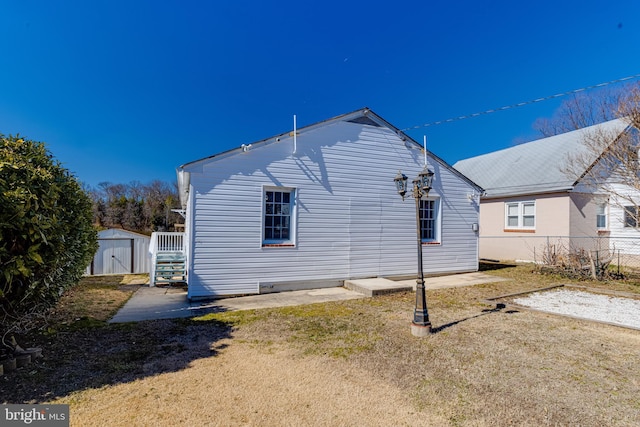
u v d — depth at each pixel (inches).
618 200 526.0
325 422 101.9
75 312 239.3
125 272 596.1
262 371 140.6
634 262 524.1
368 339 184.2
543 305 272.1
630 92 431.8
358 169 370.3
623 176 453.7
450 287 349.7
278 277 327.6
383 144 385.7
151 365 145.5
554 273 424.2
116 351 162.2
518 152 706.8
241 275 311.7
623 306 269.1
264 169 323.3
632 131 443.8
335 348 169.8
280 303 278.8
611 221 554.6
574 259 425.1
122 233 599.2
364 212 373.1
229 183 308.3
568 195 512.4
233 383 128.5
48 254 146.7
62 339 176.9
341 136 362.6
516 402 115.9
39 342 170.2
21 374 132.0
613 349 169.8
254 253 317.4
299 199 339.0
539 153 646.5
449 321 220.8
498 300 289.0
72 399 113.0
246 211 314.7
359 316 234.4
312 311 249.3
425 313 193.5
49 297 172.1
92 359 150.8
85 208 238.8
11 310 143.8
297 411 108.3
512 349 168.9
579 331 199.2
